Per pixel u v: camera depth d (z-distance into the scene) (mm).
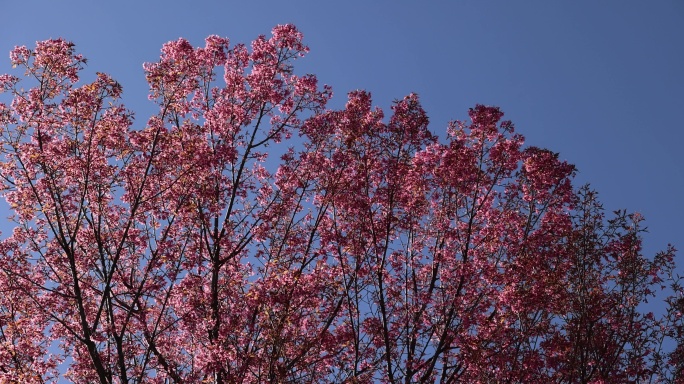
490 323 16188
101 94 16328
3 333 16562
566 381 15789
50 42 16469
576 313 16328
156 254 16797
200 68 19203
